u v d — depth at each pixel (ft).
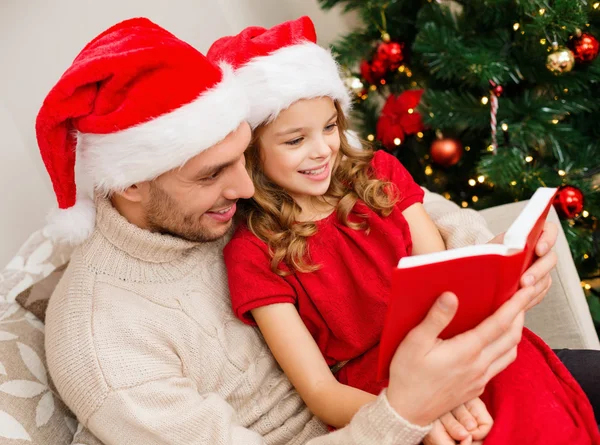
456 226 4.01
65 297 3.21
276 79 3.19
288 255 3.48
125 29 3.11
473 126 5.40
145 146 2.86
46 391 3.35
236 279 3.46
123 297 3.20
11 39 4.68
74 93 2.83
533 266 2.85
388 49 5.40
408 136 6.00
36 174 4.91
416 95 5.37
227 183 3.13
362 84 5.78
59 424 3.31
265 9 6.36
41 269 3.94
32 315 3.66
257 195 3.60
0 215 4.77
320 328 3.55
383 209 3.70
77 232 3.21
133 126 2.86
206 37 5.88
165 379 3.11
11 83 4.73
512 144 5.28
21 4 4.66
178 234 3.26
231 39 3.54
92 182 3.12
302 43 3.34
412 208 3.92
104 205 3.20
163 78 2.85
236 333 3.52
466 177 6.02
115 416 2.98
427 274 2.16
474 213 4.12
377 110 6.65
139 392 2.99
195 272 3.49
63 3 4.85
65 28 4.90
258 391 3.54
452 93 5.39
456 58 5.00
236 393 3.45
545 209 2.58
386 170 3.99
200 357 3.33
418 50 5.16
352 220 3.69
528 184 5.16
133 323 3.13
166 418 2.99
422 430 2.63
